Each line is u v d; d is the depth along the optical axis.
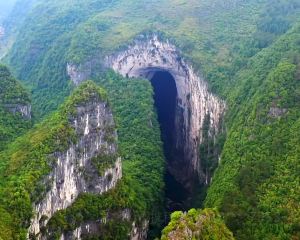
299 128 92.50
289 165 86.81
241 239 77.69
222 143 121.00
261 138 97.69
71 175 88.69
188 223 69.12
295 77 105.62
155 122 140.88
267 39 148.12
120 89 150.88
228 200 86.31
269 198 82.44
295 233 74.75
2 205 74.44
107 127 97.88
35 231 78.00
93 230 92.38
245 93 120.31
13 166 83.81
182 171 154.25
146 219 105.38
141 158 121.56
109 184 97.56
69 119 90.25
